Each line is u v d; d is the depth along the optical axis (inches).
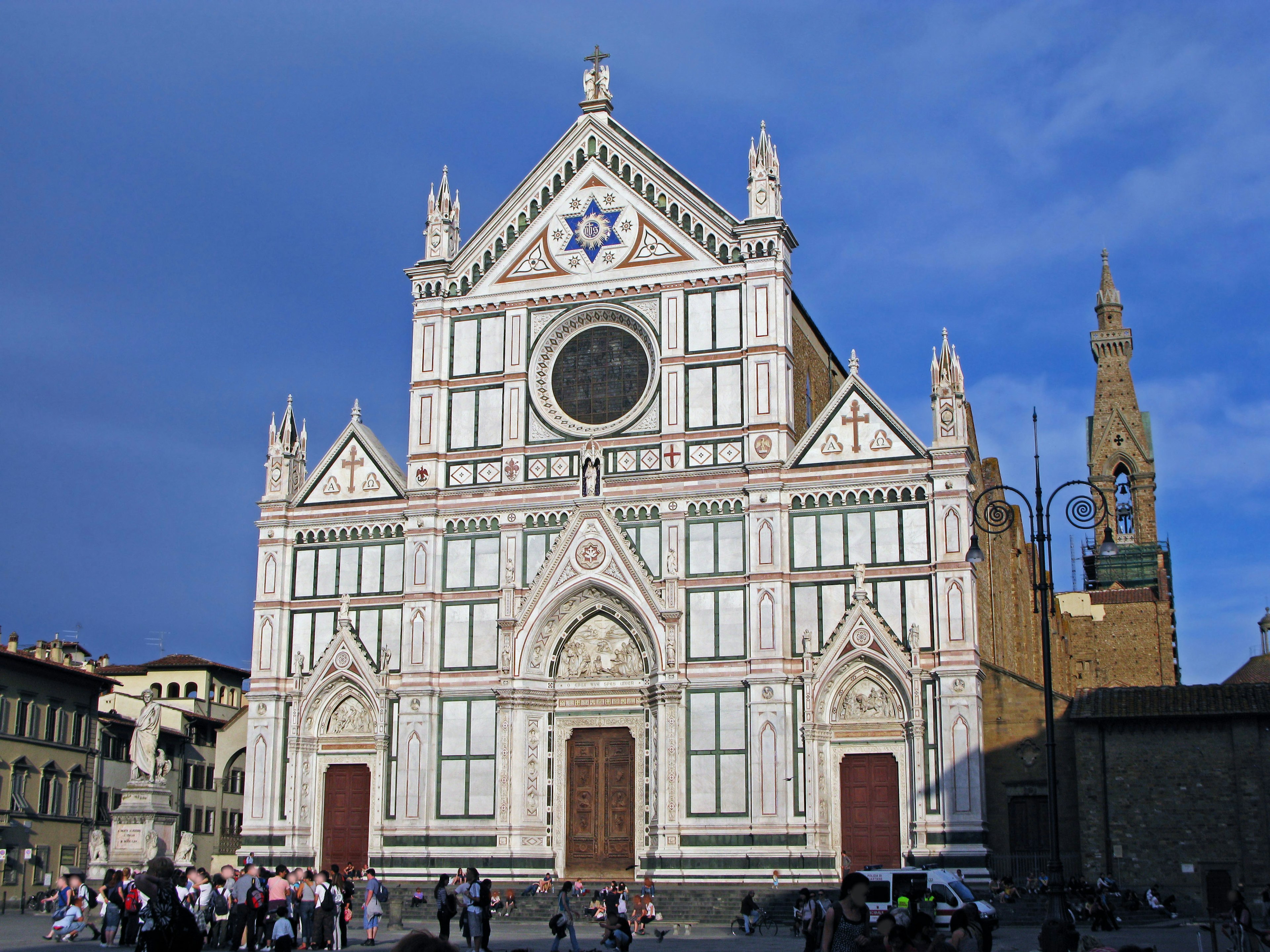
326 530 3262.8
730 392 3051.2
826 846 2805.1
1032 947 2070.6
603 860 2974.9
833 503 2940.5
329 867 3110.2
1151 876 2709.2
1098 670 4982.8
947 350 2930.6
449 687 3105.3
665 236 3166.8
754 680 2888.8
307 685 3181.6
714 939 2420.0
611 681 3034.0
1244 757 2701.8
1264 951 1926.7
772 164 3115.2
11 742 3627.0
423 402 3255.4
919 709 2785.4
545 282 3235.7
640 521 3051.2
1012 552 3902.6
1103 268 6707.7
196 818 4431.6
